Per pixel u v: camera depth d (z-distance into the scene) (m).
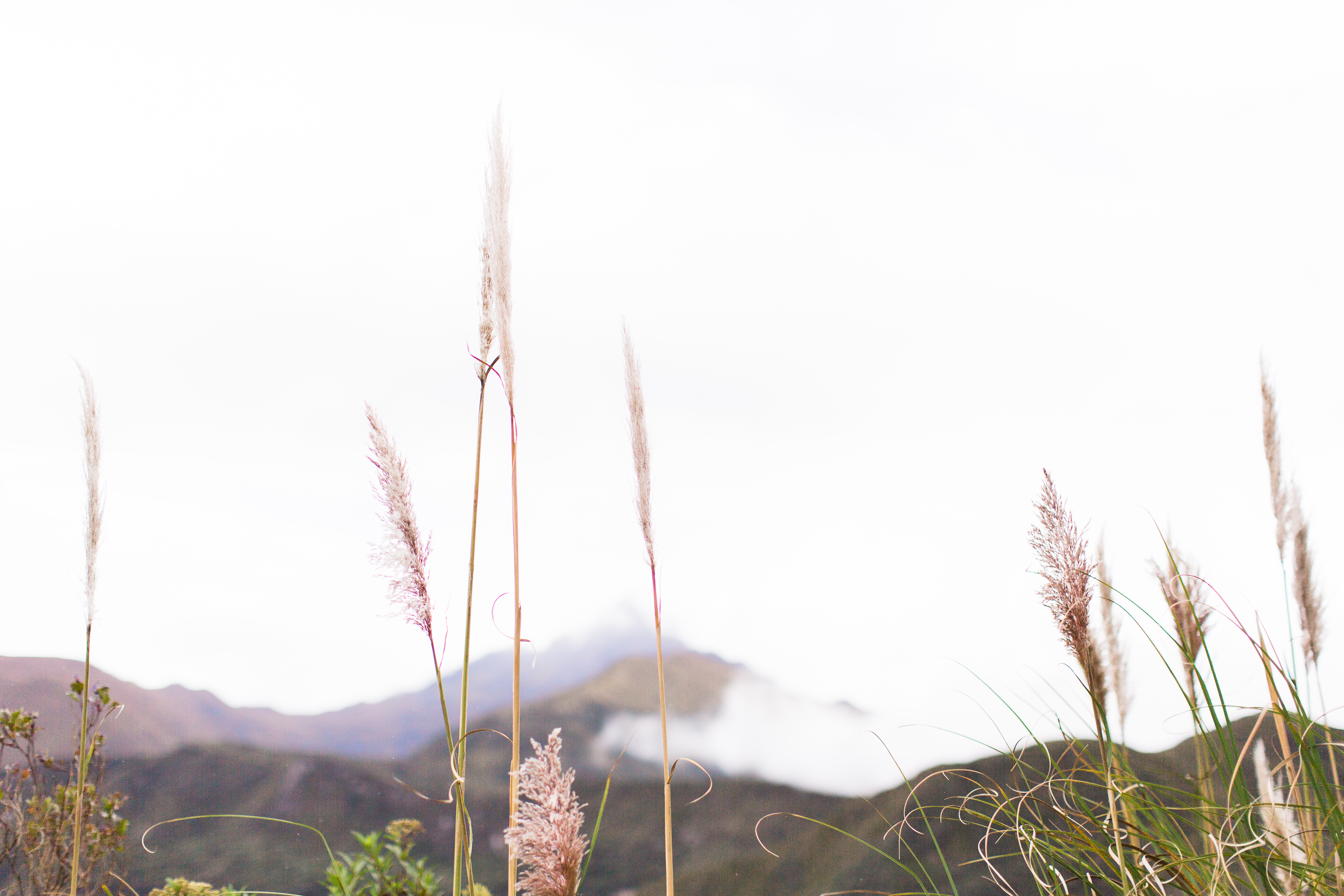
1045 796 1.58
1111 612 1.84
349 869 2.42
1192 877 1.35
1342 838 1.31
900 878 2.32
